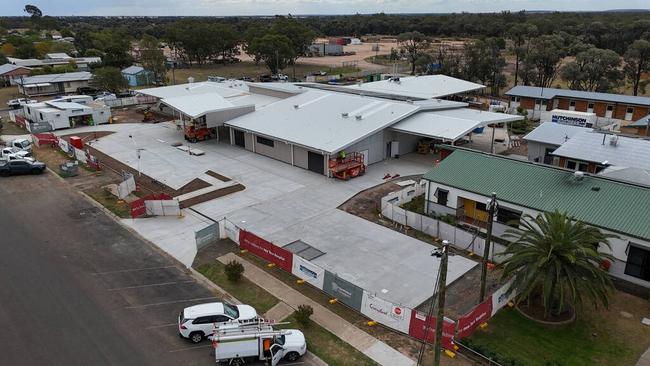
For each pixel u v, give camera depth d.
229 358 19.64
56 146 53.91
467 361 20.08
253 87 68.25
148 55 104.50
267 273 27.12
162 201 34.72
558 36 114.62
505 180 31.47
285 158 47.12
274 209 35.88
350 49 191.00
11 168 43.97
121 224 33.75
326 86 69.56
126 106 78.38
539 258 21.03
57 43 150.88
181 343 21.34
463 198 32.41
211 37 135.75
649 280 24.39
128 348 20.92
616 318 22.84
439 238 31.14
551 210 27.44
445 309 23.69
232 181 41.88
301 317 22.20
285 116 51.91
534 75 89.19
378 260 28.47
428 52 121.00
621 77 81.75
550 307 22.67
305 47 137.62
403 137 49.03
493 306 22.84
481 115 49.81
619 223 25.28
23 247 30.23
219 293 25.27
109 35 166.25
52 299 24.56
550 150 44.97
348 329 22.30
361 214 35.00
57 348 20.86
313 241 30.83
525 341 21.25
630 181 31.52
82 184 41.81
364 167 43.69
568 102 70.00
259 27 158.62
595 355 20.34
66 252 29.62
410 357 20.38
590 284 20.86
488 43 97.19
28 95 88.25
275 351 19.66
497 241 30.45
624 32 123.31
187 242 30.91
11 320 22.78
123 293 25.14
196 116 50.88
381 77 102.25
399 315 21.88
